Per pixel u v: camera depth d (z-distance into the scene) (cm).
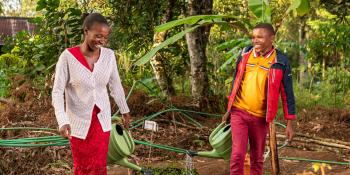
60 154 571
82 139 341
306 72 1419
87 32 331
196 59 864
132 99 809
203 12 837
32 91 875
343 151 644
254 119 408
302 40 1630
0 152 536
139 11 898
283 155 619
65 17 812
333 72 1210
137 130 693
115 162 405
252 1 510
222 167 540
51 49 826
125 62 912
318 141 664
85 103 338
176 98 876
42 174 515
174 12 948
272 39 400
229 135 433
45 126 695
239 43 841
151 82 981
